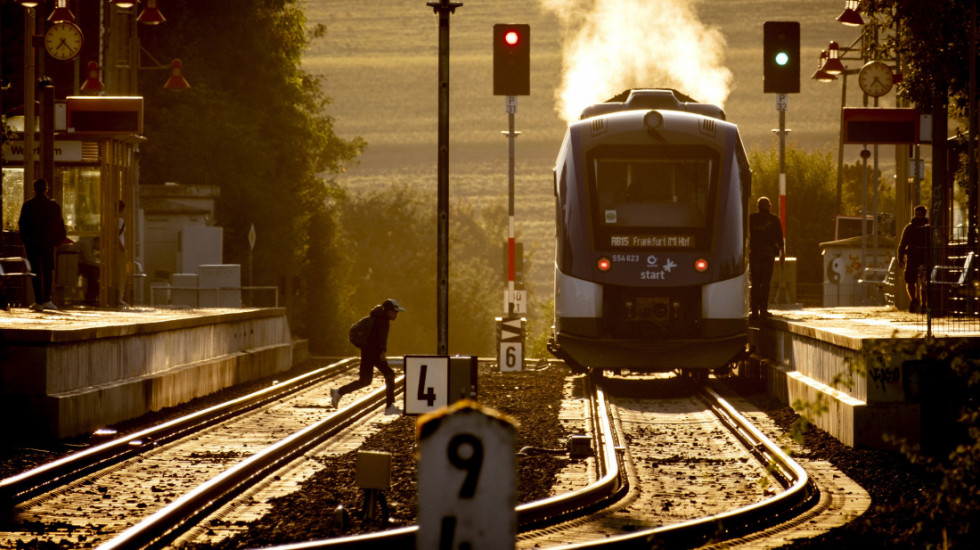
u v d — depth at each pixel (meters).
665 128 85.69
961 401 55.16
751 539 38.59
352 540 33.81
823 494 46.34
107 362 69.19
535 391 91.38
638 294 84.88
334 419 67.62
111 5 141.75
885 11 87.94
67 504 43.47
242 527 39.47
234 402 76.12
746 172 87.12
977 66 84.31
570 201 86.38
